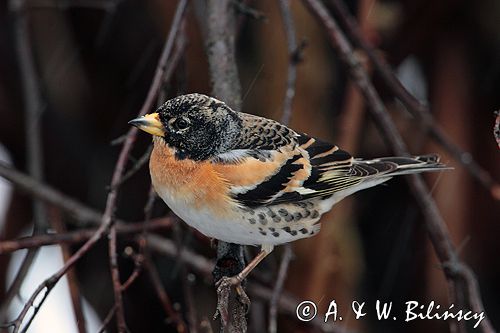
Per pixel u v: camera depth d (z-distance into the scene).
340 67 10.74
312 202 7.24
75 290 8.35
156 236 10.09
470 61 11.10
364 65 9.75
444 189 10.51
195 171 6.83
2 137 11.34
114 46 11.30
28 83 9.68
